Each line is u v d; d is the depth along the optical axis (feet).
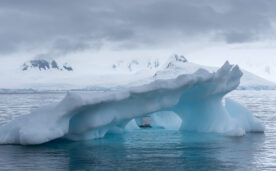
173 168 29.94
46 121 40.75
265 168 29.84
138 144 42.01
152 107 47.06
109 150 38.14
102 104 43.14
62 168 30.17
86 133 45.19
